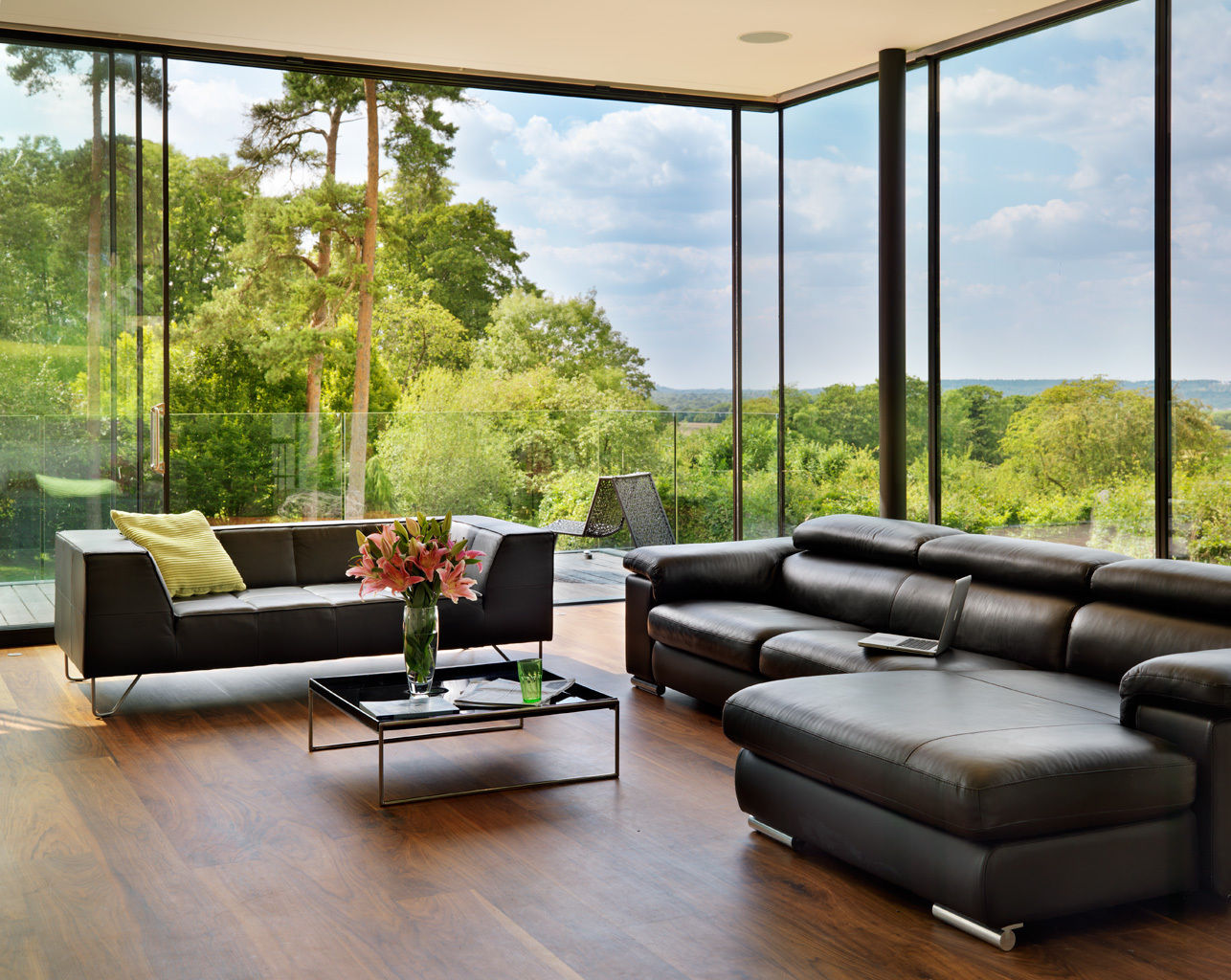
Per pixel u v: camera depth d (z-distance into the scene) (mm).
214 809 3658
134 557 4777
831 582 4918
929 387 6480
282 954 2672
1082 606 3883
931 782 2758
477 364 16734
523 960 2648
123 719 4730
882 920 2881
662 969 2609
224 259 15141
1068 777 2740
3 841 3377
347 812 3637
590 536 7555
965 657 4008
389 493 7086
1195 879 2932
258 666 5617
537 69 6820
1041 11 5727
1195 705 2945
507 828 3502
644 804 3729
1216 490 5023
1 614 6176
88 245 6281
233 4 5578
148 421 6426
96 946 2717
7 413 6172
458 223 16391
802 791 3258
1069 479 5711
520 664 3875
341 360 15508
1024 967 2631
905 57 6410
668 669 5012
